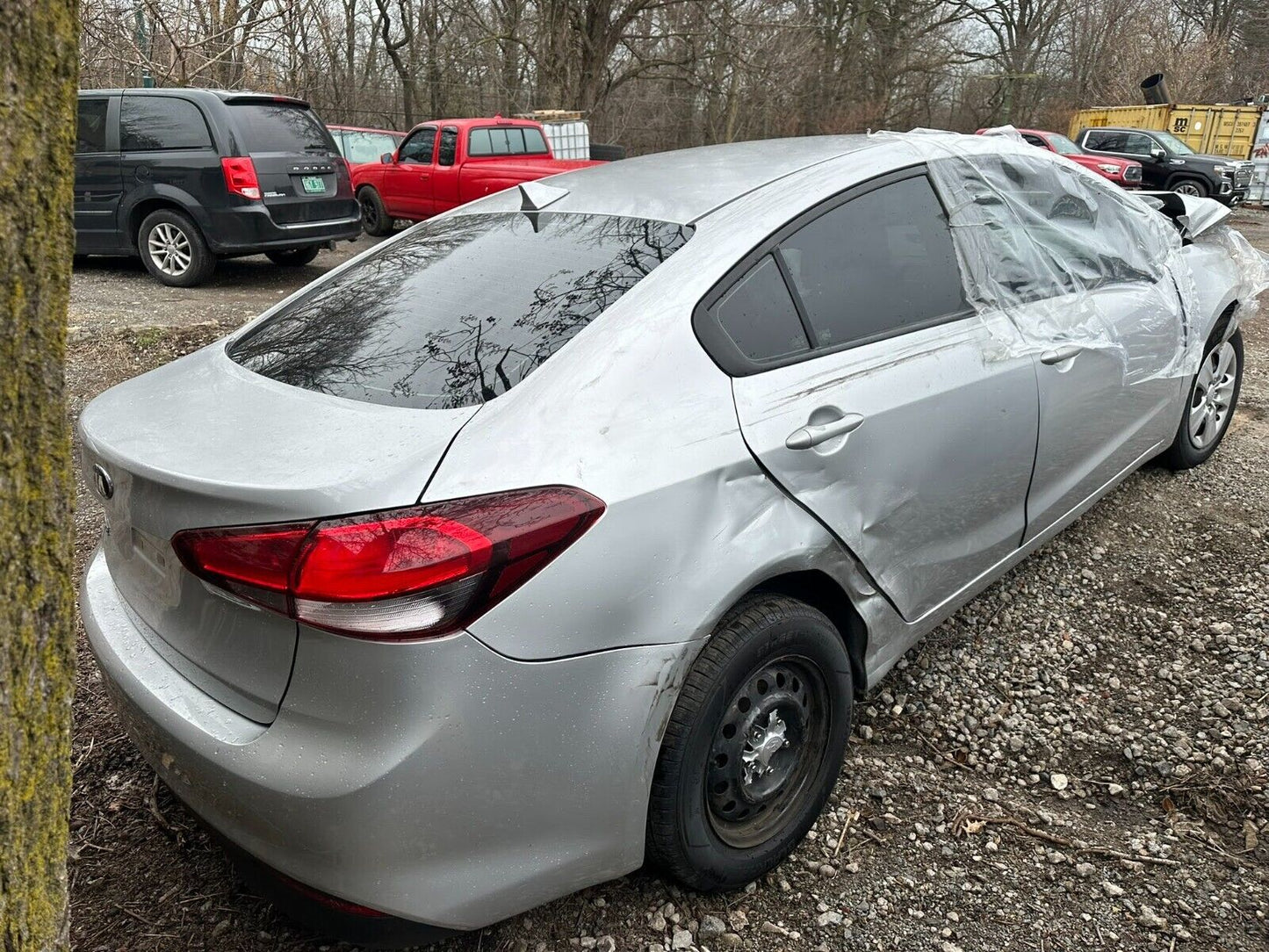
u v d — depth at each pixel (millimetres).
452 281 2430
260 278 9867
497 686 1718
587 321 2100
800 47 27781
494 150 12898
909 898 2275
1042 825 2516
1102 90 35469
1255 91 40156
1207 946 2143
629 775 1896
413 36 25875
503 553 1699
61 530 1197
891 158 2807
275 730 1751
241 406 2062
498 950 2111
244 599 1738
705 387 2084
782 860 2371
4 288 1092
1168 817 2543
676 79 25703
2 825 1161
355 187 13930
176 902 2254
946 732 2893
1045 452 3109
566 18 22469
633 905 2238
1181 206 4531
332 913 1768
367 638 1645
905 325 2615
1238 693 3018
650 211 2486
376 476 1710
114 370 6047
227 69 15008
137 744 2053
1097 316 3299
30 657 1178
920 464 2525
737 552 2020
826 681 2328
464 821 1740
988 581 3061
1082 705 3002
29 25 1077
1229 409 4672
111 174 9094
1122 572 3738
